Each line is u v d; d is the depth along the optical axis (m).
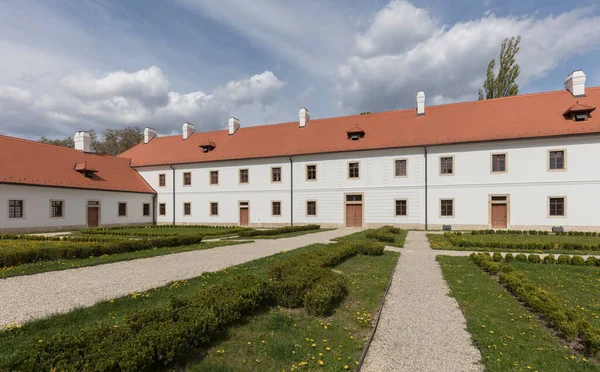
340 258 11.31
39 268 9.97
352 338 5.31
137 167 38.88
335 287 6.96
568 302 7.20
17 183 25.42
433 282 9.22
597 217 23.14
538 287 7.84
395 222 28.34
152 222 37.66
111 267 10.44
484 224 25.83
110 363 3.55
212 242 17.16
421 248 15.84
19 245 13.25
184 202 36.81
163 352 4.09
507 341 5.30
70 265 10.43
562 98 26.14
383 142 28.98
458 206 26.56
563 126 24.00
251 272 9.41
